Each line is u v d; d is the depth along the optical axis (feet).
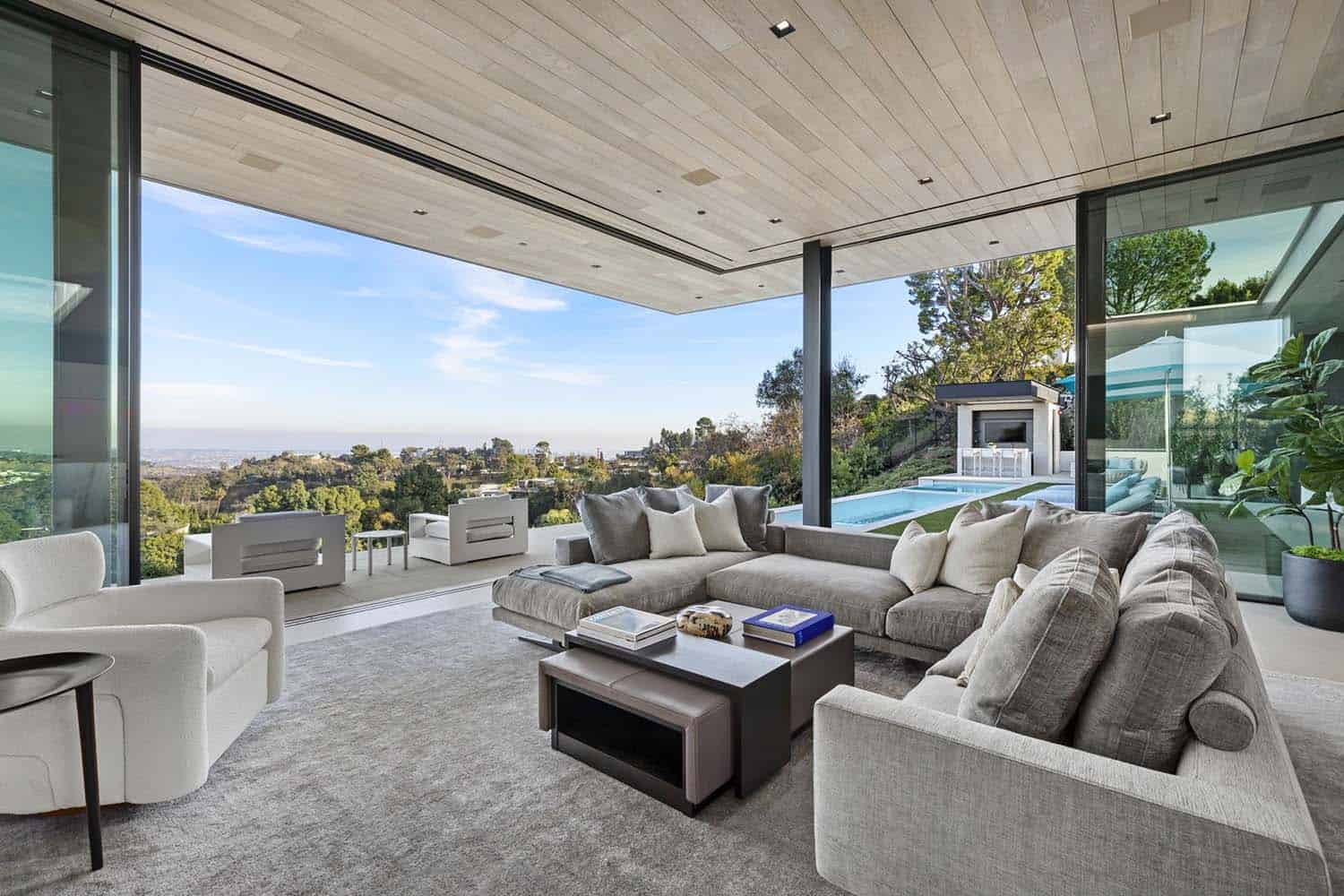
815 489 18.20
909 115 11.43
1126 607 4.50
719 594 11.57
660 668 7.10
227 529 14.78
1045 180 14.25
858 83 10.45
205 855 5.59
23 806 5.72
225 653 7.14
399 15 8.87
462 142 12.50
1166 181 14.11
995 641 4.57
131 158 9.64
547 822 6.09
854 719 4.34
